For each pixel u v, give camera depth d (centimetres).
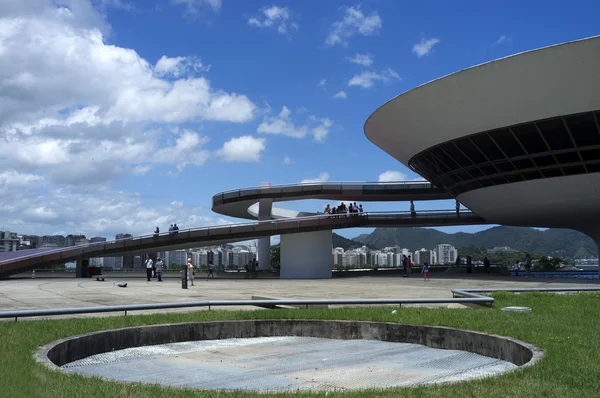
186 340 1005
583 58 2212
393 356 862
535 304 1384
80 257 3566
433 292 2080
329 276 3803
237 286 2586
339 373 734
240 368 770
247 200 4150
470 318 1048
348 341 1013
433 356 860
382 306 1455
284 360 829
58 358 769
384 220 4459
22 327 920
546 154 2733
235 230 3634
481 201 3369
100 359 841
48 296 1819
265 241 4884
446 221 4541
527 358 724
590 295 1659
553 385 521
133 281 3166
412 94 2725
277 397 491
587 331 871
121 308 1125
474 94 2545
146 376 719
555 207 3066
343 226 3862
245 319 1073
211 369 764
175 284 2800
